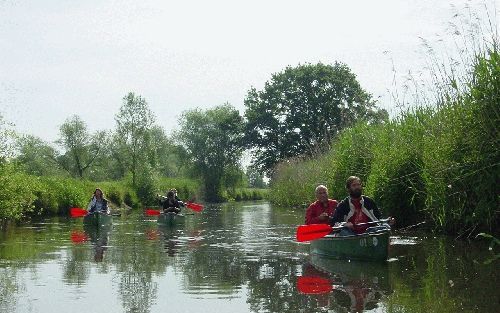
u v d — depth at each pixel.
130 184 48.91
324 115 54.03
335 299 7.28
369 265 9.90
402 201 15.16
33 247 13.84
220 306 7.11
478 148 11.45
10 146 21.91
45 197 28.81
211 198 71.56
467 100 11.88
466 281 8.09
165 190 55.12
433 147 13.02
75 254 12.35
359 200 11.16
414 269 9.25
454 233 13.23
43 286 8.59
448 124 12.40
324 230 11.02
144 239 15.66
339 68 56.59
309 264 10.28
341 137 21.84
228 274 9.42
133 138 57.22
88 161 77.62
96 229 19.55
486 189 11.34
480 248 11.22
